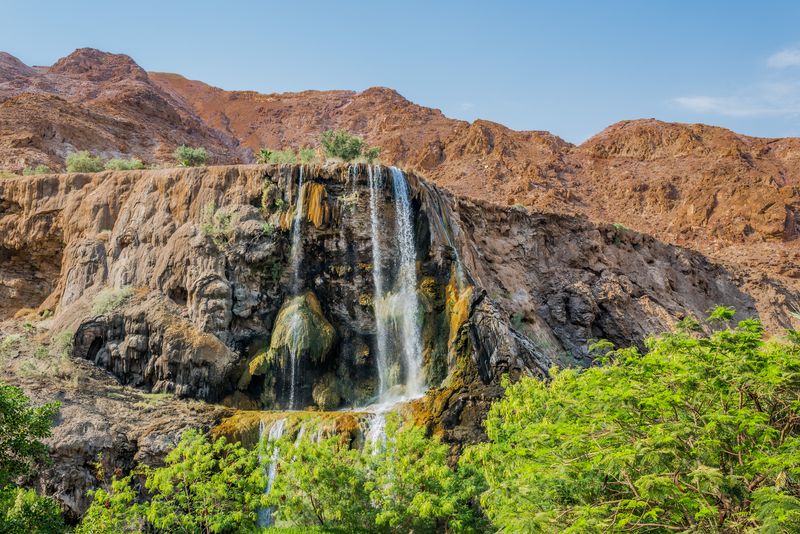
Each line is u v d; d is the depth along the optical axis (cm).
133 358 2717
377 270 3072
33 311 3169
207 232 2995
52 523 1464
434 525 1727
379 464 1764
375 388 2909
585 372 1537
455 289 2967
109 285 3027
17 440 1603
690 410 1259
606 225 4681
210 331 2781
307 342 2809
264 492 2217
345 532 1689
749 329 1333
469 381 2517
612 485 1293
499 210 4166
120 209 3278
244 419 2464
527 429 1503
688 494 1121
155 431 2377
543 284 4091
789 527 970
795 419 1224
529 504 1284
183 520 1689
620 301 4094
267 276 2980
